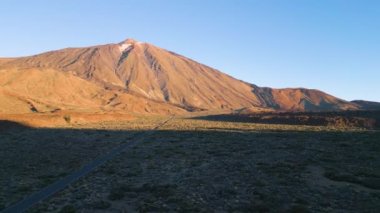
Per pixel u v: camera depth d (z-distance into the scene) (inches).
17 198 1147.3
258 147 2317.9
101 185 1315.2
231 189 1225.4
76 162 1812.3
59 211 1007.6
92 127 4040.4
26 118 3914.9
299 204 1046.4
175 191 1213.7
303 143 2529.5
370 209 997.2
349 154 1972.2
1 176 1473.9
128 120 5949.8
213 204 1064.2
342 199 1094.4
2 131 3181.6
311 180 1337.4
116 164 1753.2
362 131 3641.7
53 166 1701.5
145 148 2345.0
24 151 2162.9
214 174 1475.1
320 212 973.2
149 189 1246.3
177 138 2979.8
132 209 1034.7
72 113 5206.7
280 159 1823.3
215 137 3038.9
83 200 1122.7
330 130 3821.4
